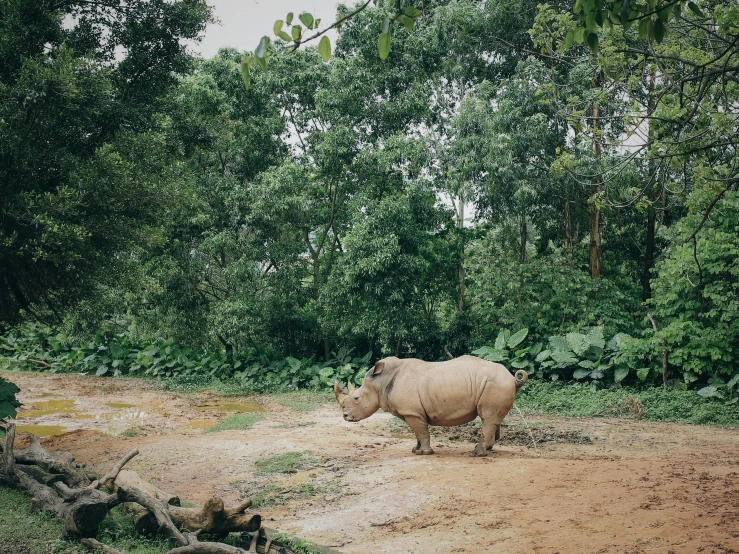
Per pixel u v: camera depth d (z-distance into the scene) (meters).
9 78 11.56
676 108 10.83
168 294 24.44
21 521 7.55
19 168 11.05
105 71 11.52
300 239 25.38
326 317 22.73
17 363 28.41
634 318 22.78
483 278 22.73
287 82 23.58
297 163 24.20
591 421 15.59
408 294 21.66
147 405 19.48
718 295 17.34
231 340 23.80
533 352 20.09
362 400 11.67
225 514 6.88
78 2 12.76
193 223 23.53
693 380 17.33
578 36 5.54
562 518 7.20
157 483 10.37
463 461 10.27
